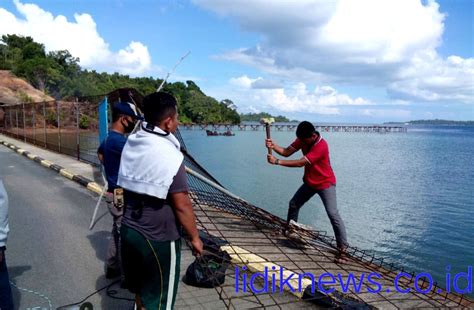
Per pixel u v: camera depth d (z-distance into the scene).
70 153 15.77
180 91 155.00
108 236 6.06
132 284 2.87
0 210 2.80
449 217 14.84
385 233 12.56
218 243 4.99
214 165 29.62
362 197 18.80
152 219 2.66
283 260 4.98
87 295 4.11
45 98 62.97
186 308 3.80
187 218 2.67
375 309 3.90
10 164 14.21
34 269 4.76
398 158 40.25
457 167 32.00
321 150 5.45
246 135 90.00
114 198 4.05
